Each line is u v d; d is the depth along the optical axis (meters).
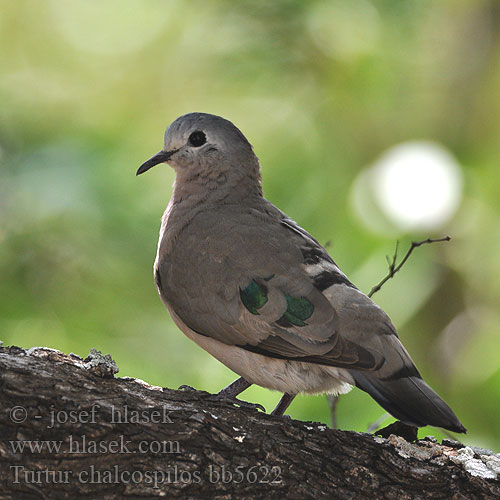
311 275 7.74
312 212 13.84
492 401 12.77
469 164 14.41
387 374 7.09
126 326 12.61
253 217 8.47
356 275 12.77
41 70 16.88
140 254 12.62
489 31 15.02
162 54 16.88
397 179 12.60
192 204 8.99
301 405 11.39
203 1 16.27
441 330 14.20
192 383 12.33
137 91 16.70
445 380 13.98
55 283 12.51
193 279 8.09
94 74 16.92
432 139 15.00
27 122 14.39
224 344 7.96
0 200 12.21
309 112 15.44
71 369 6.47
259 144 15.31
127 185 13.07
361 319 7.34
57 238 12.41
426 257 13.30
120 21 17.23
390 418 11.19
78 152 12.84
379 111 15.24
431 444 7.08
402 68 15.21
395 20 15.10
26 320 12.23
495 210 13.76
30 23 17.38
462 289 14.14
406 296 12.80
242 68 15.54
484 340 13.70
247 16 15.48
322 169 14.52
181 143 9.24
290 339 7.49
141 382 6.71
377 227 12.82
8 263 12.36
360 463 6.57
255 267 7.88
